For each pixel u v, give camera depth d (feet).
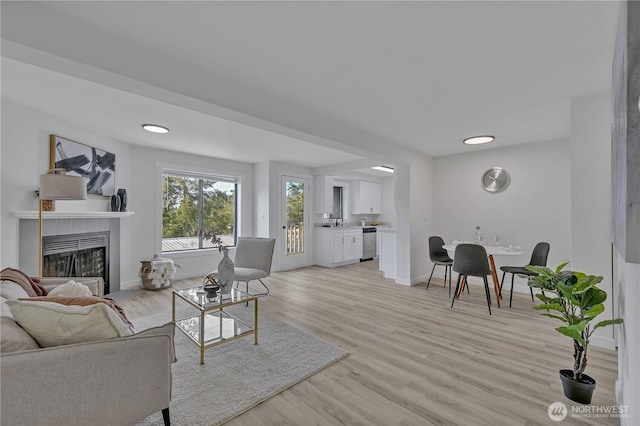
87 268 12.17
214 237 9.20
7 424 3.55
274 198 19.07
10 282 6.01
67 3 4.63
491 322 10.07
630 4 3.30
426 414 5.44
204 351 7.72
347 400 5.85
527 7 4.70
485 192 15.08
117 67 5.45
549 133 12.01
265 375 6.68
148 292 13.42
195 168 16.83
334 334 9.03
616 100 4.40
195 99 6.61
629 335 4.42
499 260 14.61
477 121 10.48
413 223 15.35
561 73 6.97
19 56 4.84
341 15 4.93
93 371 4.07
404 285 15.34
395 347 8.15
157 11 4.83
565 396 5.97
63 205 11.06
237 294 8.77
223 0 4.56
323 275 18.03
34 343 4.23
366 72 6.93
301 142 13.74
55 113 9.91
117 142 13.60
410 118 10.12
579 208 8.34
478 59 6.35
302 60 6.40
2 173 8.71
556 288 6.20
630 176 3.31
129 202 14.38
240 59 6.36
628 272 4.51
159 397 4.70
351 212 25.08
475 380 6.55
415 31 5.38
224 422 5.24
